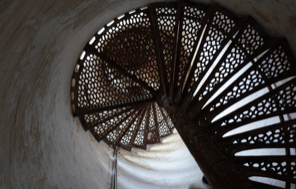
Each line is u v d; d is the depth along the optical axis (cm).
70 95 439
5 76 186
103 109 456
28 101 245
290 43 314
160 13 425
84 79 456
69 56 366
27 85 234
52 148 301
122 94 470
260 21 336
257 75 349
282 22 296
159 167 564
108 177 429
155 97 447
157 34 420
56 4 218
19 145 219
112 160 510
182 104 372
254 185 301
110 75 475
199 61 382
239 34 360
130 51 460
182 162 568
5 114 194
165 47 428
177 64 394
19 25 179
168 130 738
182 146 645
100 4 317
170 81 393
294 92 323
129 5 390
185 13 409
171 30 427
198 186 445
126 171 498
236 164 307
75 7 263
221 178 250
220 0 358
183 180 486
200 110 355
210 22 375
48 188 250
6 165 192
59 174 289
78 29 327
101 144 529
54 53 285
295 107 321
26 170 222
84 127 480
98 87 480
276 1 274
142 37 456
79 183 327
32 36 208
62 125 369
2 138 189
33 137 254
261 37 347
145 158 605
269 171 309
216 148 285
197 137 301
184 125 329
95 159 442
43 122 292
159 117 713
